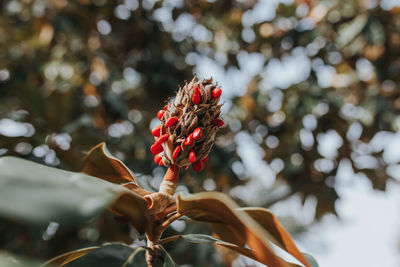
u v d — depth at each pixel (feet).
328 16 15.90
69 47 14.90
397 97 15.90
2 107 11.16
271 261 2.60
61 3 15.28
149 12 16.58
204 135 3.58
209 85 3.67
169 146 3.57
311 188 16.49
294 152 16.15
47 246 10.96
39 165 2.35
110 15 15.93
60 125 10.69
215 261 11.78
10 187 1.85
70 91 11.60
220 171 14.32
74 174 2.44
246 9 17.21
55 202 1.82
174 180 3.62
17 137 9.59
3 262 1.95
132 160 13.05
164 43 16.71
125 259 3.37
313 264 3.85
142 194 3.61
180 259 11.17
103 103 13.98
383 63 15.79
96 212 1.86
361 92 15.85
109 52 16.57
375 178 16.21
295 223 19.47
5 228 10.27
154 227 3.43
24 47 14.61
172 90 16.25
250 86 17.21
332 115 15.84
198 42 17.60
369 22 15.17
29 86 10.76
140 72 16.33
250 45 17.19
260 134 16.78
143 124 15.43
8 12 15.61
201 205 3.01
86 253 3.50
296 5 16.37
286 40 16.66
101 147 4.27
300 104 15.76
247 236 2.77
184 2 17.03
